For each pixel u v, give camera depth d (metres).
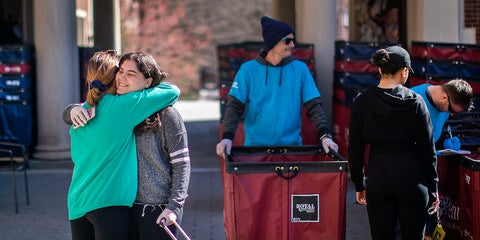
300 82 6.48
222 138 6.25
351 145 5.54
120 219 4.59
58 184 10.46
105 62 4.73
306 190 5.19
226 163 5.24
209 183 10.62
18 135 11.42
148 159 4.67
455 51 9.02
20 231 8.06
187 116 21.06
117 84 4.70
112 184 4.57
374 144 5.45
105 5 17.41
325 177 5.18
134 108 4.61
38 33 11.42
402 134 5.34
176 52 32.94
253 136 6.51
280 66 6.46
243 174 5.18
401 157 5.36
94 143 4.59
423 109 5.33
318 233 5.22
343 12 21.39
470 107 6.15
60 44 11.40
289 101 6.45
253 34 34.03
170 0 32.94
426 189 5.39
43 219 8.56
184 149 4.68
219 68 11.39
